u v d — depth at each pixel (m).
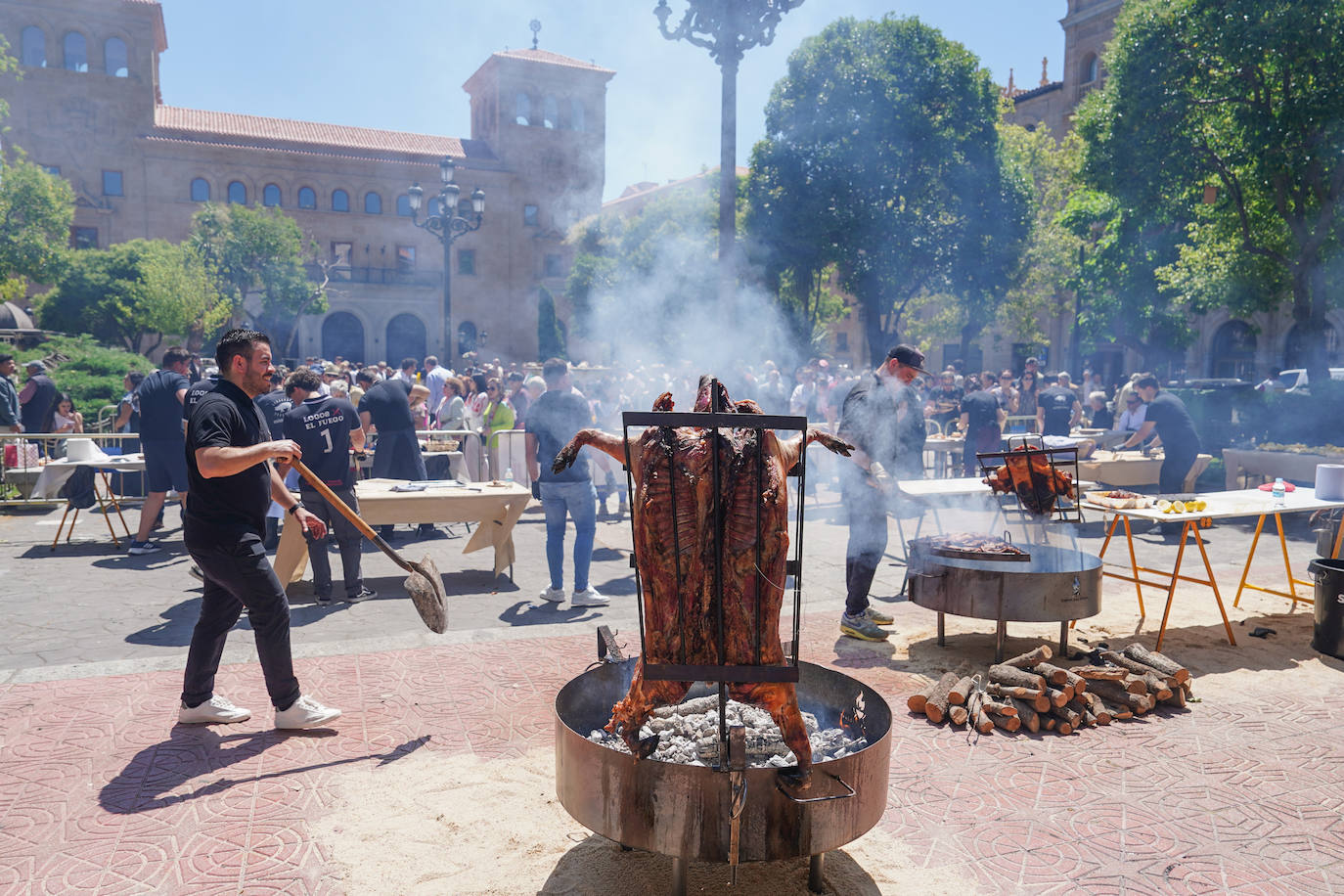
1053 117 45.97
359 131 54.78
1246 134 14.18
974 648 5.43
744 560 2.39
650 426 2.35
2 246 31.53
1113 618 6.11
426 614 3.95
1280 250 16.03
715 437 2.36
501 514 7.04
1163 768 3.75
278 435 7.70
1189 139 15.12
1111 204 21.06
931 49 27.36
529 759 3.74
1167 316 25.44
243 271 41.75
